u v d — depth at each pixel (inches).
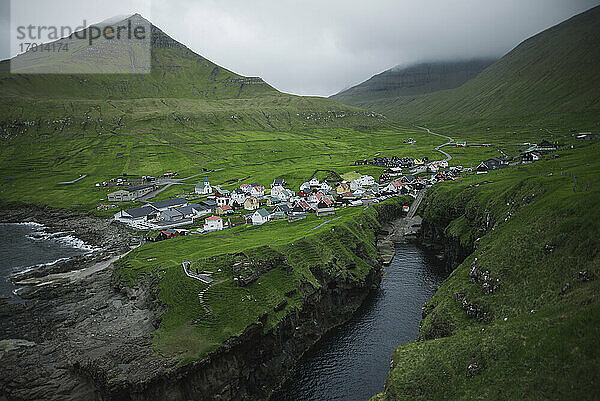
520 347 1916.8
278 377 3102.9
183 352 2760.8
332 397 2851.9
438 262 5201.8
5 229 6889.8
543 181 3991.1
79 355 2925.7
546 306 2251.5
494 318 2532.0
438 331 2888.8
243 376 2940.5
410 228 6422.2
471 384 1915.6
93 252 5575.8
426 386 2055.9
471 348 2111.2
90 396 2630.4
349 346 3449.8
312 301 3663.9
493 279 2849.4
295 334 3405.5
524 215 3467.0
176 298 3378.4
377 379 2994.6
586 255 2411.4
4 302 4062.5
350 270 4298.7
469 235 4640.8
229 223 5871.1
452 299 3073.3
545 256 2689.5
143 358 2736.2
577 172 4109.3
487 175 6697.8
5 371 2881.4
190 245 4854.8
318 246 4347.9
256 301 3314.5
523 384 1731.1
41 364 2947.8
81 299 4005.9
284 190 7381.9
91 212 7436.0
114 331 3233.3
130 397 2516.0
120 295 3978.8
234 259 3799.2
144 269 4160.9
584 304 1991.9
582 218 2694.4
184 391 2647.6
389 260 5191.9
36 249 5851.4
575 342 1749.5
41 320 3597.4
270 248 3993.6
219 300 3280.0
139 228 6353.3
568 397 1561.3
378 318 3850.9
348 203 6909.5
